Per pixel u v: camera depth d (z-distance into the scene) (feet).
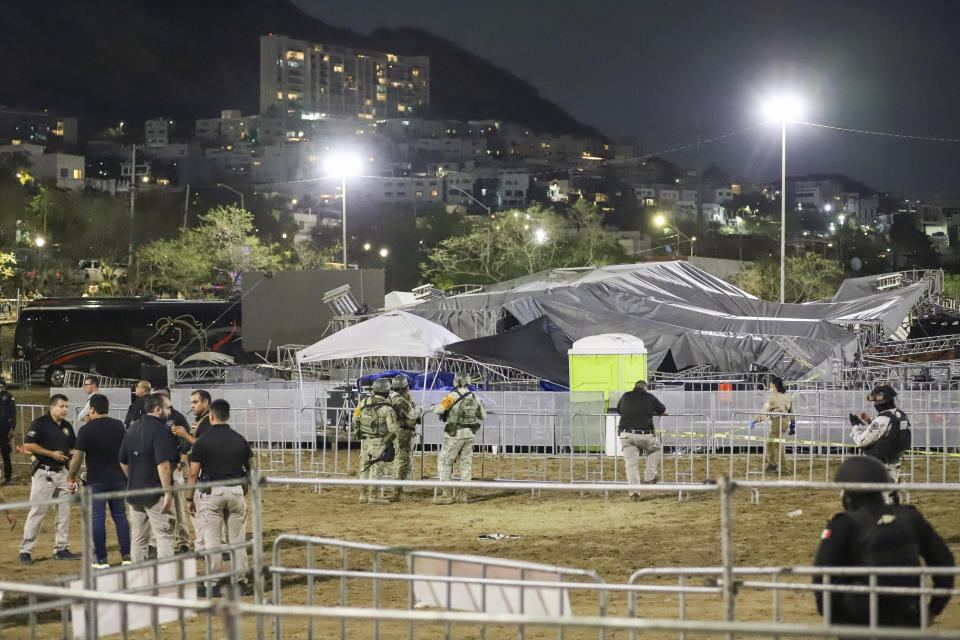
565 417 99.91
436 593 34.35
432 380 116.67
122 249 463.83
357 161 226.79
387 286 546.67
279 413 107.14
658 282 170.19
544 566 32.14
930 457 95.45
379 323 114.62
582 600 45.78
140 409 70.64
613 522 67.21
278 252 444.14
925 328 195.42
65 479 58.75
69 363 193.26
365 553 58.08
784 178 200.34
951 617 38.42
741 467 93.40
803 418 100.07
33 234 414.62
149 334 193.16
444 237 602.44
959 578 42.78
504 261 354.54
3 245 402.72
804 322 143.02
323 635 39.78
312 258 456.86
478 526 66.49
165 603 23.13
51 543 64.69
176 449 51.39
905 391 99.14
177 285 373.40
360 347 111.55
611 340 106.22
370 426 78.02
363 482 36.17
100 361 192.95
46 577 53.98
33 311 193.98
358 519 70.18
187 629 41.86
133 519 51.39
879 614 24.95
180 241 382.42
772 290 390.83
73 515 76.13
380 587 49.44
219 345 193.36
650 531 63.10
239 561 49.34
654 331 137.59
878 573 24.16
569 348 116.47
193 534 68.03
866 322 151.74
